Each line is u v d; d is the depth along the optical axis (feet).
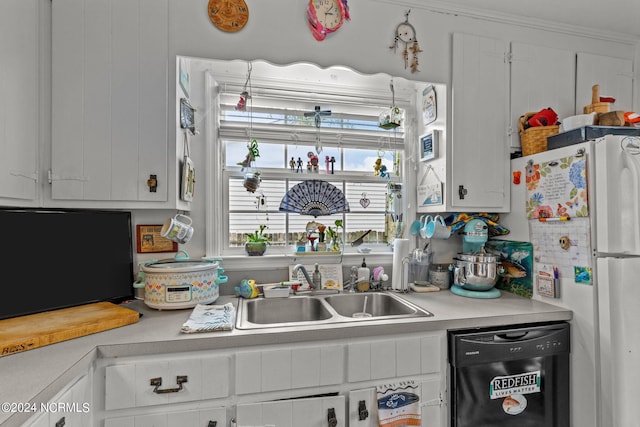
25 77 3.79
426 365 4.20
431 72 5.44
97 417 3.39
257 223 6.29
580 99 6.14
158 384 3.50
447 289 6.16
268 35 4.78
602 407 4.41
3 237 3.75
